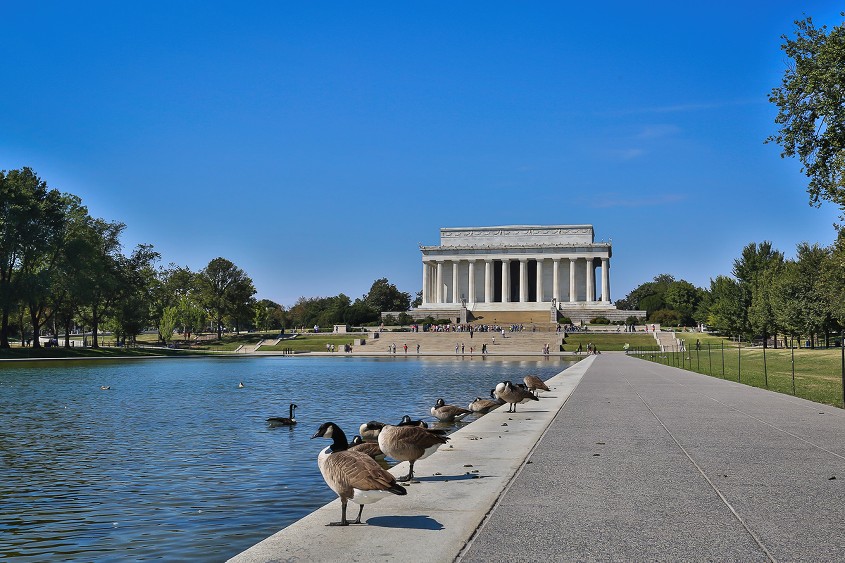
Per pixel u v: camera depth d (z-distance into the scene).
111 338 195.88
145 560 14.52
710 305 155.25
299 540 11.38
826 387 43.16
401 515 12.86
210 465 24.67
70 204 126.00
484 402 31.06
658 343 139.25
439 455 19.16
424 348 145.25
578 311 192.75
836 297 58.16
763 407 30.86
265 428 34.25
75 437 31.52
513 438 22.14
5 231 104.19
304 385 61.12
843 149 36.75
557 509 13.09
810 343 103.12
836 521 12.14
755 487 14.84
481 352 138.88
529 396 29.89
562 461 18.02
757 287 110.75
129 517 17.91
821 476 15.95
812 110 37.94
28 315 142.62
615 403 32.94
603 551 10.52
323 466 12.44
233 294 180.12
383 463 23.06
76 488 21.30
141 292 156.25
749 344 124.75
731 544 10.84
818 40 37.31
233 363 103.69
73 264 112.62
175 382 65.25
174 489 20.98
